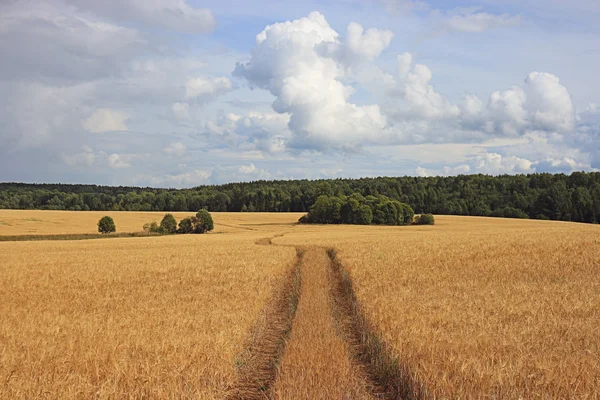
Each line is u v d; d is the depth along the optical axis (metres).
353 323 16.20
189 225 84.62
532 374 9.05
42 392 8.75
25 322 14.85
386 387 10.45
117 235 80.19
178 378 9.48
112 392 8.70
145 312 16.27
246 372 11.25
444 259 31.31
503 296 18.08
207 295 20.00
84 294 21.30
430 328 12.95
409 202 135.25
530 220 102.81
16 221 96.12
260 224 102.38
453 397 8.46
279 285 23.64
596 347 11.12
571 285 20.55
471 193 132.12
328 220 100.31
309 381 9.46
